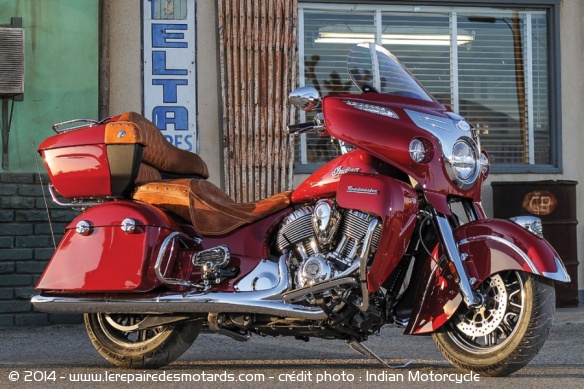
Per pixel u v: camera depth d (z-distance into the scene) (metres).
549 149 10.77
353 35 10.42
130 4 9.95
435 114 5.93
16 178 9.34
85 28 9.59
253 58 10.00
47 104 9.52
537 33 10.80
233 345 7.71
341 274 5.54
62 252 6.20
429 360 6.79
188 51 10.01
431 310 5.72
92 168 6.29
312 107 5.69
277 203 6.01
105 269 6.05
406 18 10.54
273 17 10.03
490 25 10.73
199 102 10.03
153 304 5.94
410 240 5.80
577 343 8.02
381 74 6.09
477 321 5.80
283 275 5.77
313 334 5.93
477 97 10.69
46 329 9.06
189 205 6.17
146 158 6.45
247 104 9.98
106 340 6.41
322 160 10.26
